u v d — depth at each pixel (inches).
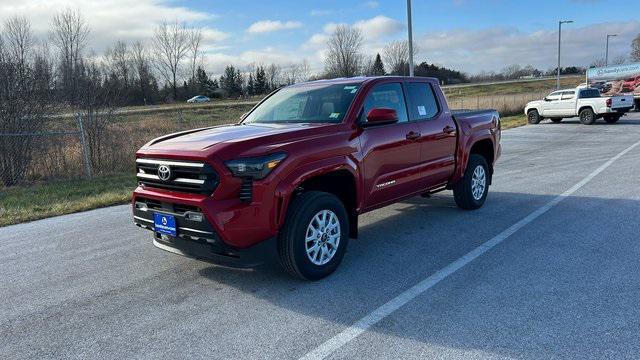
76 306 166.1
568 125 919.0
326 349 132.3
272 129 186.1
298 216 170.4
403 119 225.6
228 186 158.7
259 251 166.6
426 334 138.3
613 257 193.9
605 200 292.0
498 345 130.9
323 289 173.0
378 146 203.9
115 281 187.6
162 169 171.5
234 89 3686.0
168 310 160.4
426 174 237.9
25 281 191.3
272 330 144.2
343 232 188.2
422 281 176.9
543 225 243.6
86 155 465.4
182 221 166.6
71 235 258.4
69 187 410.9
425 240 225.6
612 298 156.7
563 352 126.3
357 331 141.7
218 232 158.2
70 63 781.3
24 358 134.0
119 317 156.5
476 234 232.5
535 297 159.5
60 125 491.5
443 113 251.3
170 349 135.5
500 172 418.6
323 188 194.1
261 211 161.8
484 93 2637.8
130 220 288.8
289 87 241.8
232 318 152.9
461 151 260.5
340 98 206.8
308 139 176.7
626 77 1776.6
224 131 191.6
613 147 553.6
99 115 512.1
